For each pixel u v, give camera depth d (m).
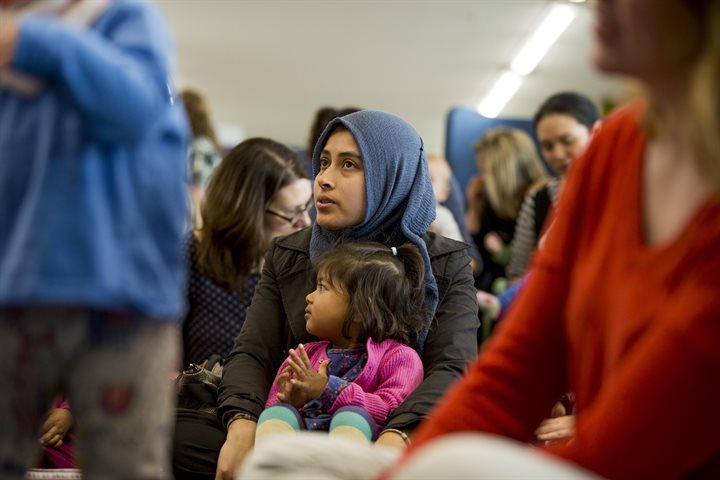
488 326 3.41
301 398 2.04
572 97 3.86
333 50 9.13
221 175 2.66
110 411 1.24
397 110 11.34
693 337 1.07
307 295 2.26
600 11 1.14
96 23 1.28
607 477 1.14
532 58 9.04
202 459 2.20
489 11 7.91
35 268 1.17
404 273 2.20
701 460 1.11
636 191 1.24
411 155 2.30
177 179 1.31
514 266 3.92
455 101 10.86
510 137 4.75
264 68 9.81
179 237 1.30
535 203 3.86
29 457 1.28
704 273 1.09
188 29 8.65
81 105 1.18
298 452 1.40
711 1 1.04
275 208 2.68
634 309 1.16
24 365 1.22
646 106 1.23
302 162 2.79
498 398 1.38
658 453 1.11
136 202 1.24
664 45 1.08
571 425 2.12
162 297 1.25
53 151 1.20
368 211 2.26
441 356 2.14
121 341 1.23
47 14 1.27
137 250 1.23
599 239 1.28
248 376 2.20
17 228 1.18
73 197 1.19
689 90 1.10
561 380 1.41
